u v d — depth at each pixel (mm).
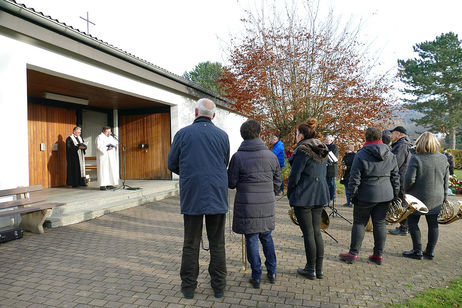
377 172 3357
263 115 10125
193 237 2666
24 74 4852
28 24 4766
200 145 2609
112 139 7809
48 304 2568
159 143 10117
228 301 2631
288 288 2885
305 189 2994
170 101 9305
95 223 5406
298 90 9406
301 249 4051
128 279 3072
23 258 3639
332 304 2586
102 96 8211
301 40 10016
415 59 29188
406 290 2855
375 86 9523
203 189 2562
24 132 4859
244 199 2818
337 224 5496
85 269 3320
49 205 4707
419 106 28016
